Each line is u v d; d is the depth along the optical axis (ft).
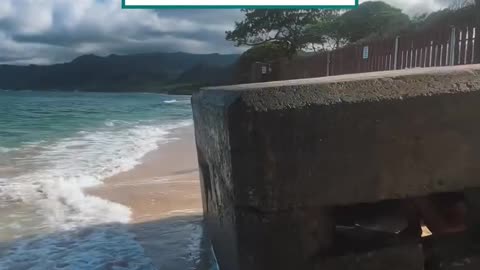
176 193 20.74
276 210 6.81
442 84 6.89
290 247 6.91
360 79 6.92
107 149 37.81
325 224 6.98
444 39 27.86
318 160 6.72
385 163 6.82
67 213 17.57
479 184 7.07
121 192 21.11
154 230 15.25
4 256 12.96
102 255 13.06
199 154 14.07
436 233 7.60
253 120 6.59
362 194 6.85
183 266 12.15
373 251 7.06
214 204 10.66
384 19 102.01
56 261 12.65
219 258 10.61
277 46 120.37
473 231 7.41
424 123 6.82
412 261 7.14
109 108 126.00
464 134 6.93
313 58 67.36
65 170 27.25
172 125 67.87
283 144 6.65
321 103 6.64
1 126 61.41
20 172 26.50
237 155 6.76
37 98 228.02
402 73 7.29
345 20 110.83
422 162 6.91
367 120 6.71
